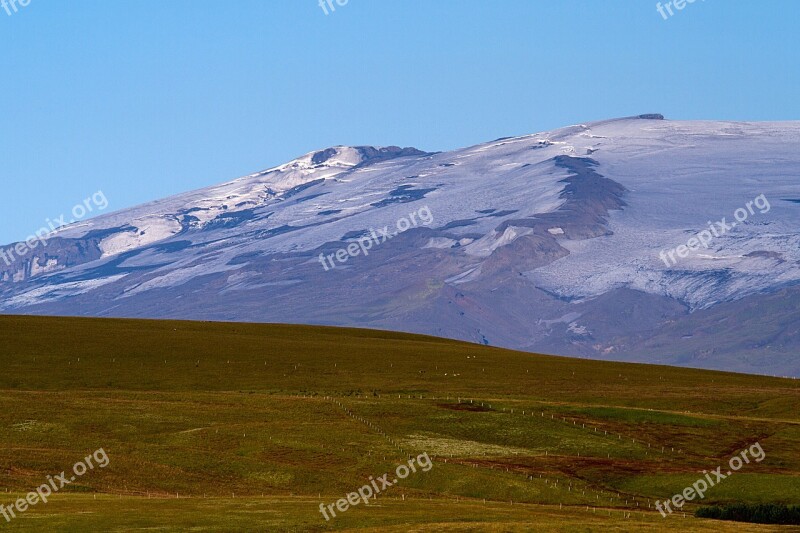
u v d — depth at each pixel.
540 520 102.94
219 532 93.75
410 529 93.75
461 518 103.56
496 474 129.75
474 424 156.25
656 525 97.50
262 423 152.88
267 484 124.25
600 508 116.88
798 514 107.62
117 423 149.50
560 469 134.88
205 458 131.62
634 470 134.75
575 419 161.50
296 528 96.62
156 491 118.19
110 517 97.50
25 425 145.62
